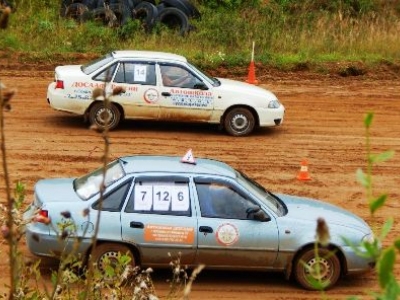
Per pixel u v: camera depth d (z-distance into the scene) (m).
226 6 99.50
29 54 77.31
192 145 53.88
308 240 32.09
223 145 54.44
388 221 8.51
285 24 92.38
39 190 32.12
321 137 58.16
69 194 31.56
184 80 56.09
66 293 16.75
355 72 80.19
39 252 30.25
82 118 58.81
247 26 88.56
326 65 81.00
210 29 88.62
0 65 74.69
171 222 31.30
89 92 54.62
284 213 33.12
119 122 56.09
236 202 32.09
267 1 101.38
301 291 32.72
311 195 45.75
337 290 33.06
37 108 61.38
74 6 89.88
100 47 81.88
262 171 49.34
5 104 9.59
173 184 31.83
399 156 54.44
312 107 67.50
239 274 34.12
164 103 55.69
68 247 30.06
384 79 79.62
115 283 18.22
